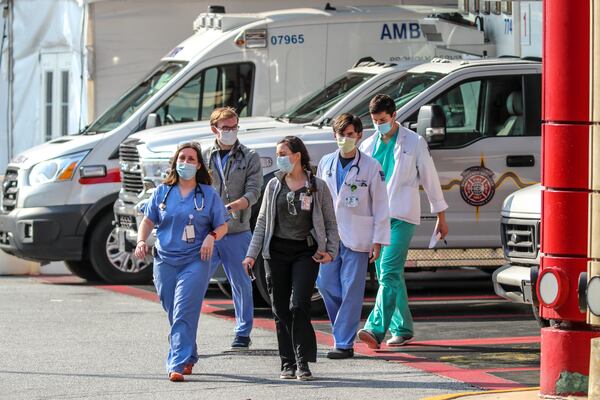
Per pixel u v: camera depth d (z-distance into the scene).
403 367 30.47
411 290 47.72
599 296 24.06
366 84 42.50
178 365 28.89
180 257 29.27
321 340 34.94
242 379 29.17
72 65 61.88
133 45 56.41
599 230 24.23
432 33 49.28
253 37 48.91
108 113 50.53
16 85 65.62
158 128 46.19
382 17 49.72
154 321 38.56
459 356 32.00
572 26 25.30
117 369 30.44
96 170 48.34
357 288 31.72
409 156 33.38
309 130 41.25
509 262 33.75
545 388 25.95
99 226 48.62
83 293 46.19
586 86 25.31
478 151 40.59
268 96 48.94
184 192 29.44
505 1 45.91
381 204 31.67
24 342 34.47
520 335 35.50
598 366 23.45
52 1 64.00
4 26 65.56
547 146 25.70
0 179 55.19
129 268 49.19
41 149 49.56
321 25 49.38
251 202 33.34
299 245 29.14
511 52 47.72
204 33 50.78
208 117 48.84
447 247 40.50
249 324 33.25
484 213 40.56
